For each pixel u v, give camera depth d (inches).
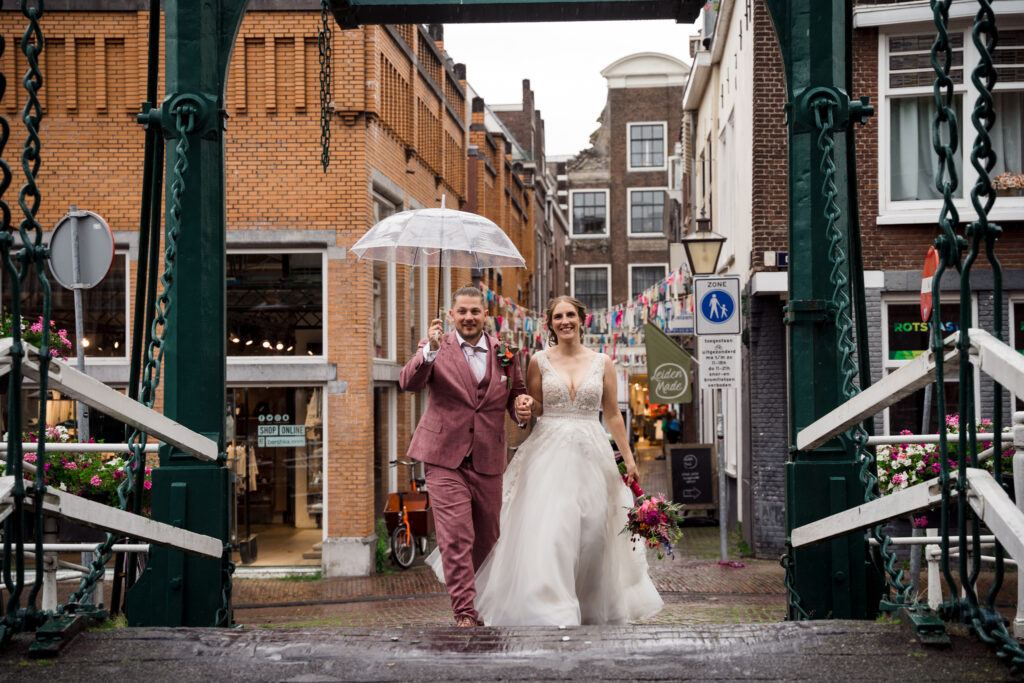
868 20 572.1
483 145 1167.6
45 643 128.7
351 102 636.7
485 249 252.1
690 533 724.0
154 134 203.9
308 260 640.4
